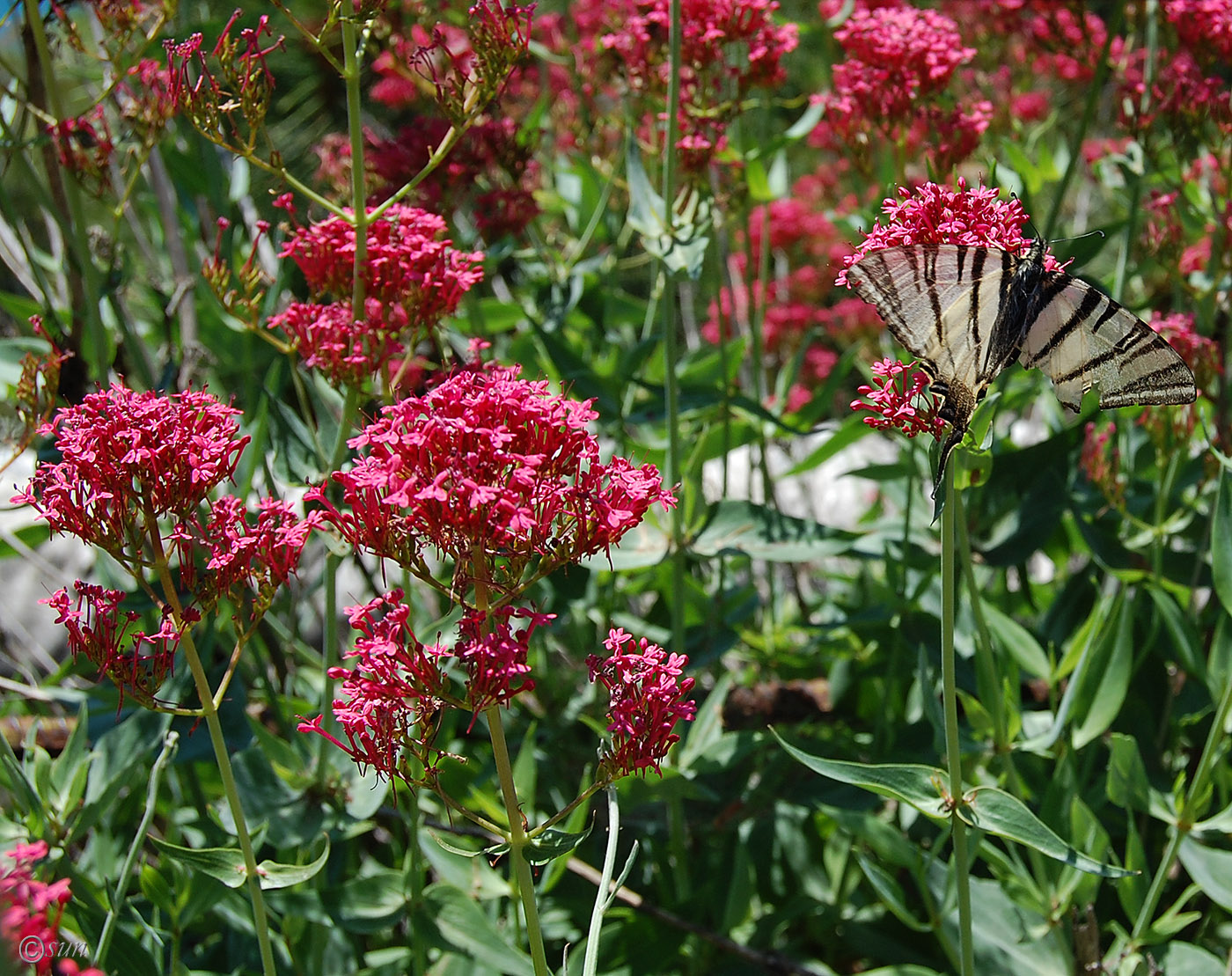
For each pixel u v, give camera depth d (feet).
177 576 2.06
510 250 2.54
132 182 2.09
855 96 2.15
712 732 2.11
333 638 1.95
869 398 1.65
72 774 1.92
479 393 1.59
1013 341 1.64
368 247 1.87
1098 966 1.91
